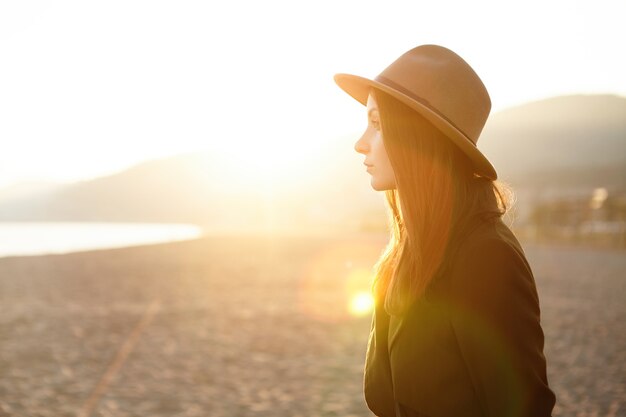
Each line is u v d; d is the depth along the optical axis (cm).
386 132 161
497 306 145
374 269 186
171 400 671
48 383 735
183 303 1484
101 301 1525
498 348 143
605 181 11325
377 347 177
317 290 1777
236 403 660
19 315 1284
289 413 625
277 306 1427
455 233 156
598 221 5716
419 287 154
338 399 674
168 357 881
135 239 7638
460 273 151
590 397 669
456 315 149
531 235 6228
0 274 2312
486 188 166
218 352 915
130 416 614
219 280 2098
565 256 3641
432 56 165
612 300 1569
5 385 720
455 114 161
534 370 143
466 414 150
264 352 916
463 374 151
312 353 910
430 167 158
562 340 1005
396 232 185
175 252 4075
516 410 142
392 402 171
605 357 872
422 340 155
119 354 902
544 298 1602
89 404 653
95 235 9888
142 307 1416
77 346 958
